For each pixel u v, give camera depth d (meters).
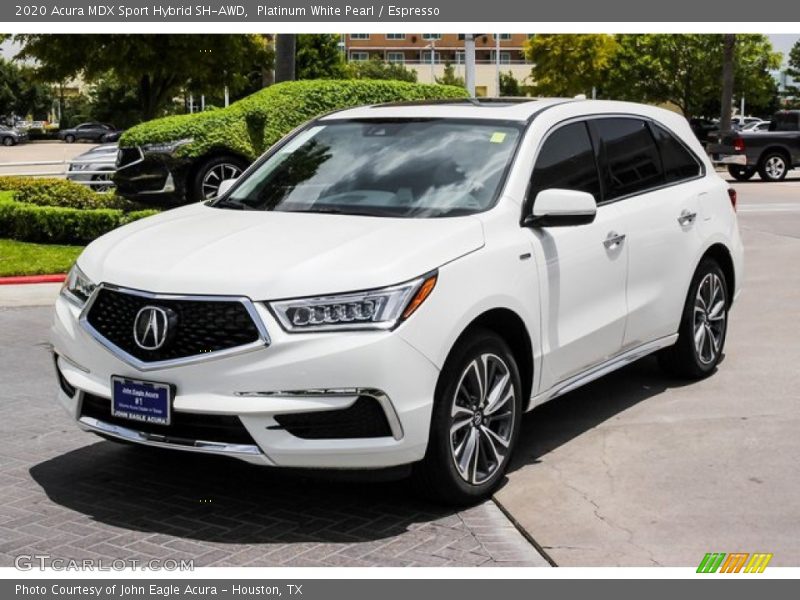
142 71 30.89
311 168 6.03
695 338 7.14
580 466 5.63
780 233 15.37
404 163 5.80
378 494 5.27
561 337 5.70
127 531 4.80
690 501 5.11
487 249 5.15
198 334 4.67
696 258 6.99
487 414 5.18
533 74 53.94
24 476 5.53
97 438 6.19
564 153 6.03
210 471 5.60
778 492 5.20
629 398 6.89
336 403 4.56
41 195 15.66
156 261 4.95
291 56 19.42
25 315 10.07
